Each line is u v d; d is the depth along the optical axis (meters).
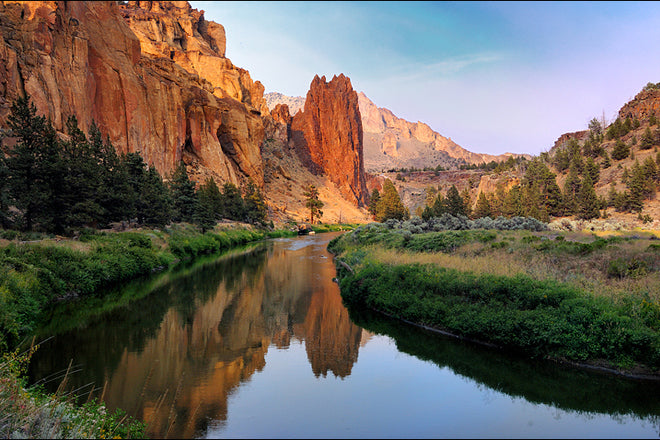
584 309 11.98
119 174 36.03
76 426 7.06
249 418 8.66
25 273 18.14
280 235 83.50
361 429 8.20
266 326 16.41
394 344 14.05
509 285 14.47
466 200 94.94
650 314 11.21
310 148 196.12
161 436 7.78
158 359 12.54
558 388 10.34
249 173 119.50
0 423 6.80
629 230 40.56
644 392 9.92
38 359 12.36
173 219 53.72
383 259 23.05
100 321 16.91
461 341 14.01
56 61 51.84
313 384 10.62
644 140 108.75
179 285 25.23
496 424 8.48
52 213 27.59
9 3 47.62
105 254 25.28
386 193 76.88
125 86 66.88
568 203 75.62
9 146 38.31
